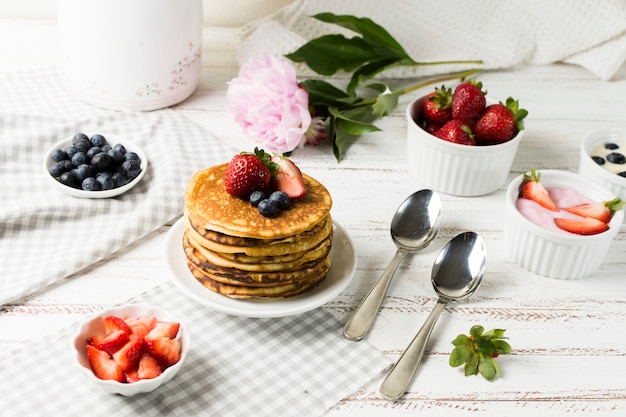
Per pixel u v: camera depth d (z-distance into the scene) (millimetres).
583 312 982
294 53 1213
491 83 1296
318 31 1322
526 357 937
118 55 1144
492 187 1106
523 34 1331
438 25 1316
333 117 1186
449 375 918
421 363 926
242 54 1286
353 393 897
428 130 1111
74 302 957
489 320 969
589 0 1303
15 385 878
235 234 912
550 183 1052
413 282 1002
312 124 1157
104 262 1001
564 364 934
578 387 916
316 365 917
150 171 1105
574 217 1015
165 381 877
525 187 1039
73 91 1209
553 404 901
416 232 1031
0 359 896
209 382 896
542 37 1337
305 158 1148
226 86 1261
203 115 1203
